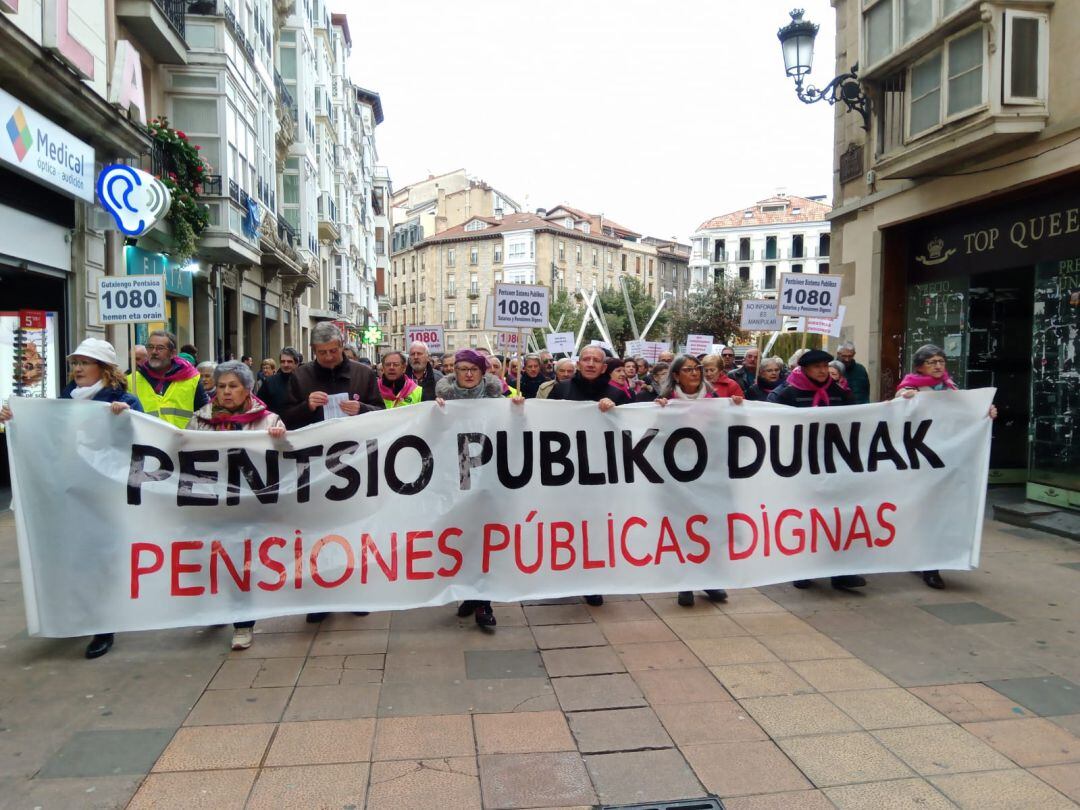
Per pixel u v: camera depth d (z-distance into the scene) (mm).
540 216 81875
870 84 10453
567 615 4934
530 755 3154
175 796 2846
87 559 4238
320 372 5062
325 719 3457
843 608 5035
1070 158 7414
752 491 5137
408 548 4660
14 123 7742
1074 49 7430
